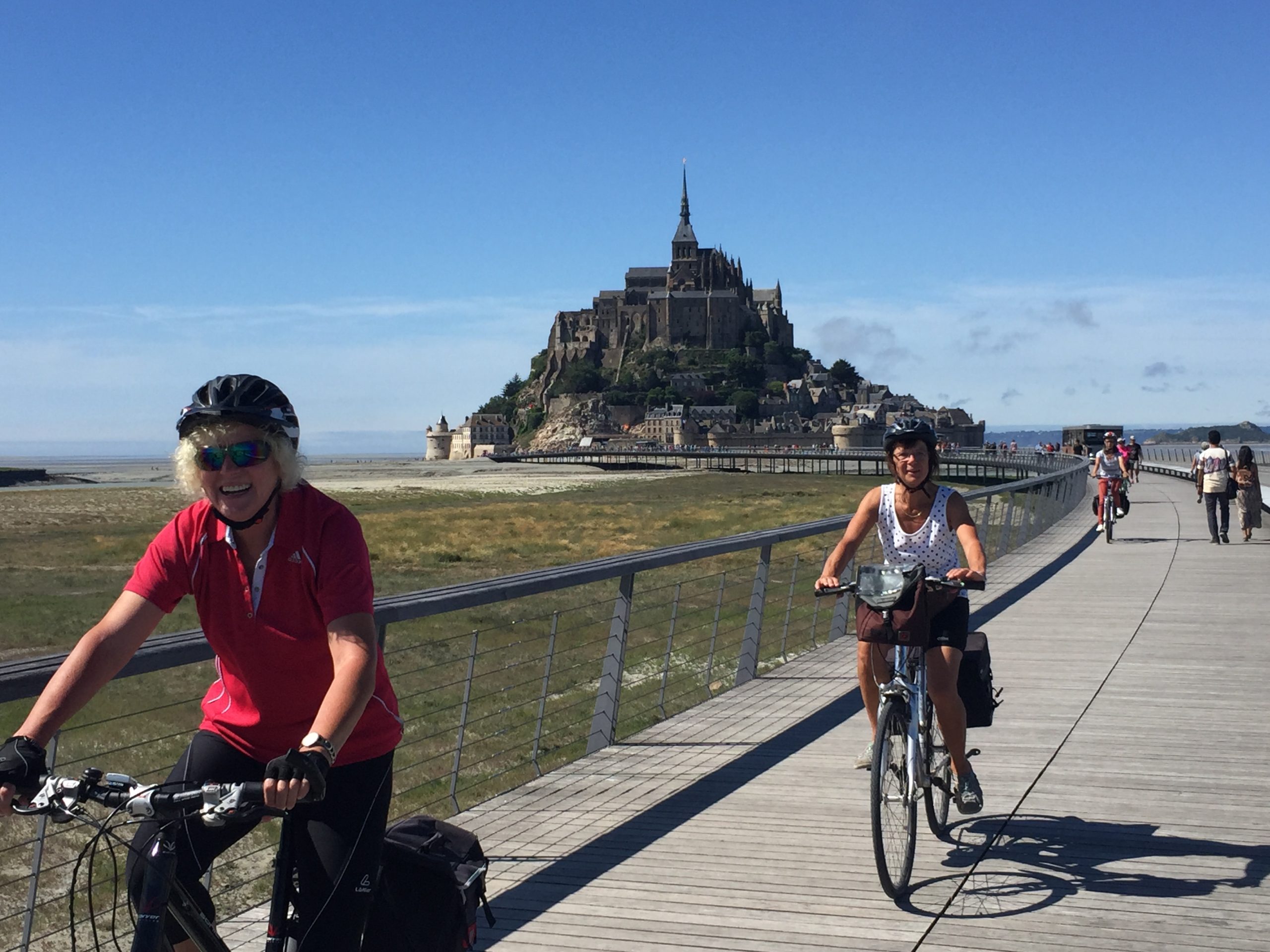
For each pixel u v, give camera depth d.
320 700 2.97
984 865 5.07
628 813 5.90
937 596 4.94
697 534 71.75
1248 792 6.12
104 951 6.23
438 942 2.91
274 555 2.84
